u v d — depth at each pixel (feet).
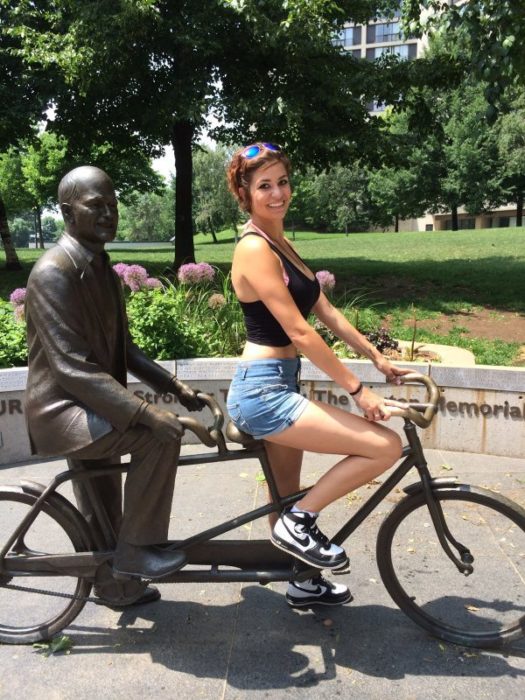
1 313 19.20
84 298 7.43
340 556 7.91
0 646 8.71
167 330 17.54
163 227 248.93
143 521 7.85
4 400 15.56
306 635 8.75
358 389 7.62
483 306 30.25
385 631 8.82
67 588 9.99
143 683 7.85
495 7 20.45
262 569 8.36
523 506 12.75
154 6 31.40
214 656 8.34
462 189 138.51
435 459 15.55
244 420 7.95
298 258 8.21
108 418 7.31
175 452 7.75
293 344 7.94
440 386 15.79
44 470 15.29
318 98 34.37
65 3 31.63
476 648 8.46
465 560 8.43
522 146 119.96
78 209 7.28
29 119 37.17
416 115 39.99
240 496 13.55
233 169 7.76
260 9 32.07
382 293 34.81
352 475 7.84
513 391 15.35
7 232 55.31
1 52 35.58
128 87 38.55
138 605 9.46
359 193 177.17
